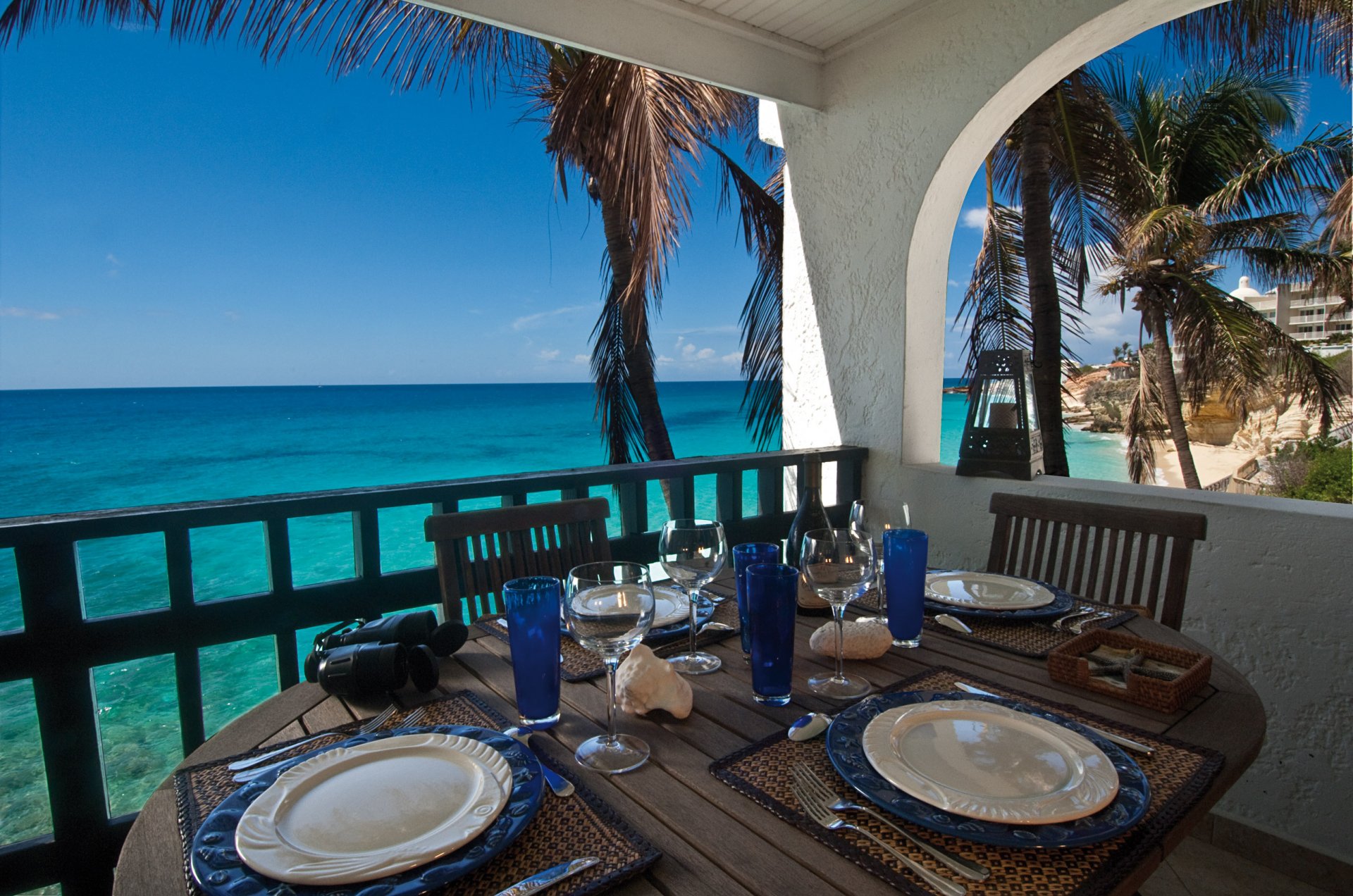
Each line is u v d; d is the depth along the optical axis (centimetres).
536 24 221
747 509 446
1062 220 527
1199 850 194
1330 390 850
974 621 124
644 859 60
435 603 181
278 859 57
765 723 87
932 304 278
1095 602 133
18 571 130
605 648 79
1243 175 890
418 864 56
